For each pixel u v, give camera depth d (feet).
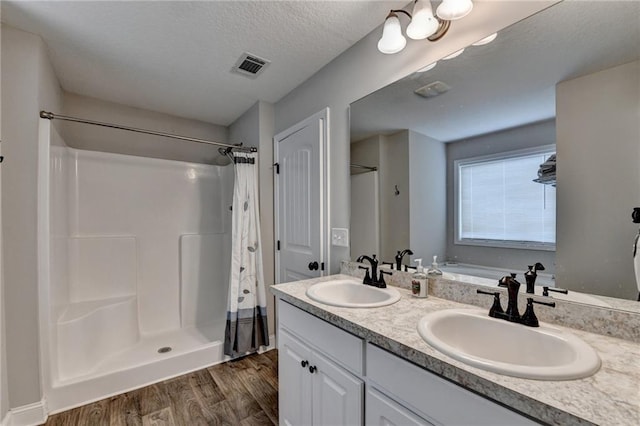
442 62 4.62
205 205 10.25
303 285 5.30
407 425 2.86
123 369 6.48
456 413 2.47
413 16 4.13
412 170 5.09
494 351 3.33
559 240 3.49
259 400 6.14
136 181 8.98
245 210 8.04
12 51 5.26
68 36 5.63
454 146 4.52
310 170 7.23
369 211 5.83
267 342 8.18
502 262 3.98
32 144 5.42
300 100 7.77
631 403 1.94
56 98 7.09
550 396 2.02
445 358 2.56
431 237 4.79
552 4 3.54
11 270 5.19
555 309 3.39
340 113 6.48
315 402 4.16
